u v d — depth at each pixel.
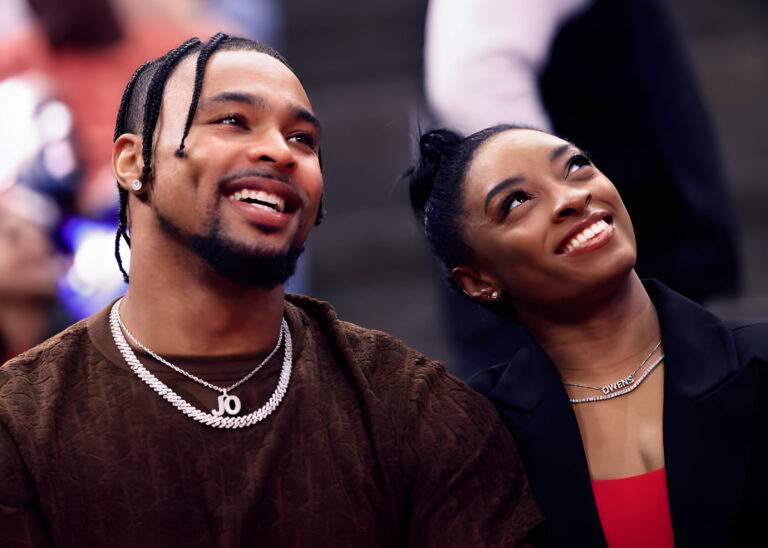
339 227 14.45
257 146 4.32
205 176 4.27
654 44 6.58
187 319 4.39
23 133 8.78
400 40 16.11
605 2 6.40
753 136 14.19
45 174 8.59
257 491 4.16
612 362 5.00
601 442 4.89
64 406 4.23
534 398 4.93
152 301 4.40
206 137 4.32
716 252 6.61
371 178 14.94
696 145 6.64
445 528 4.33
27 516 4.04
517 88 6.26
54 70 9.45
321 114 15.50
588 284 4.85
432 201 5.41
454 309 6.82
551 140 5.09
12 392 4.23
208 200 4.27
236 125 4.38
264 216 4.27
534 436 4.86
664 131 6.48
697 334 4.85
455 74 6.32
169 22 10.19
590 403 4.98
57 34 9.55
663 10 6.73
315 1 16.41
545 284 4.96
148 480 4.14
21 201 8.15
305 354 4.55
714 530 4.53
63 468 4.11
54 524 4.06
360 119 15.36
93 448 4.16
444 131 5.49
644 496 4.70
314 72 16.11
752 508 4.56
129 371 4.34
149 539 4.08
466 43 6.34
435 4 6.54
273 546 4.16
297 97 4.52
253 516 4.13
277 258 4.30
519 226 4.98
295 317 4.70
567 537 4.71
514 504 4.52
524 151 5.07
